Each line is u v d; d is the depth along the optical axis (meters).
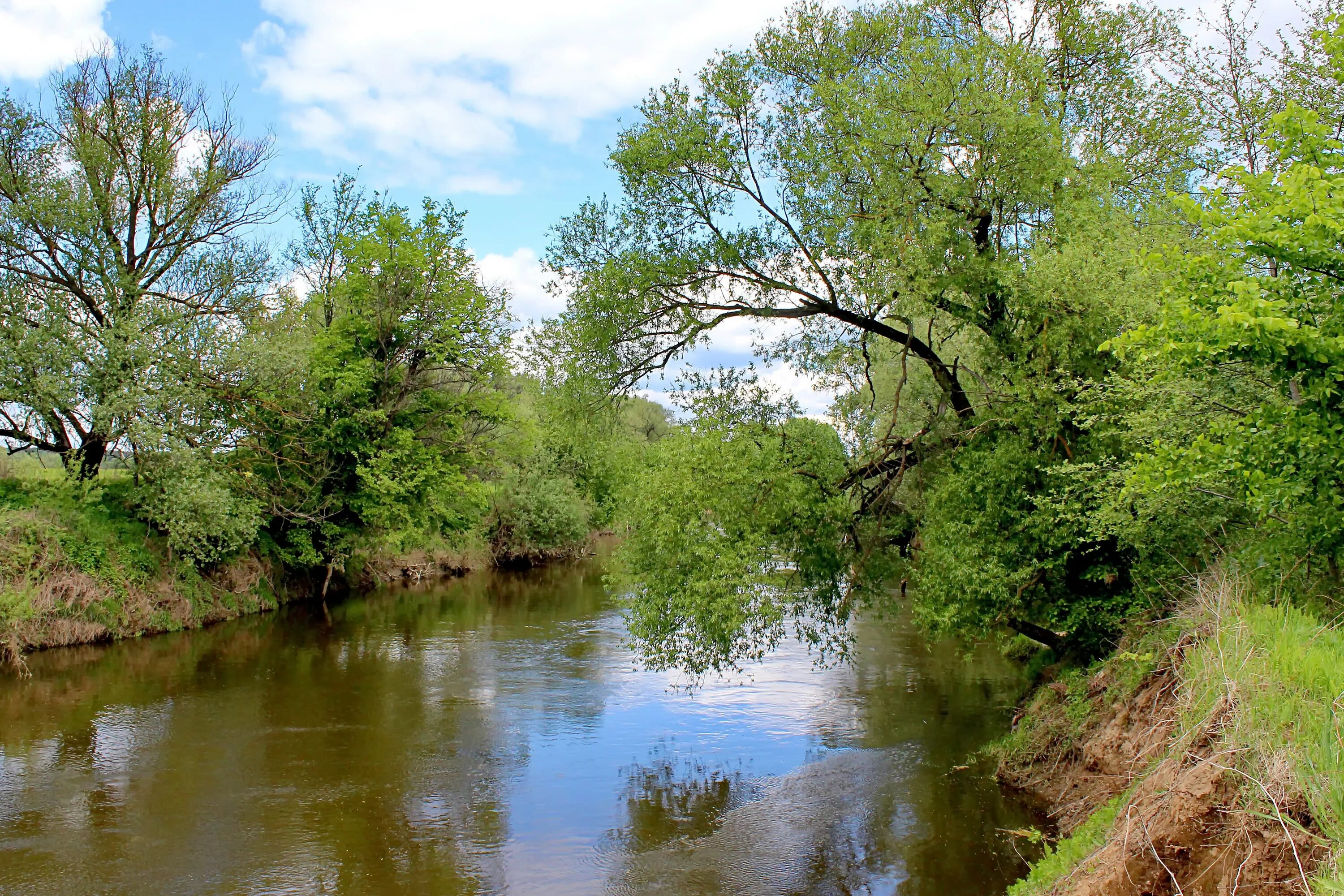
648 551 14.48
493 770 13.70
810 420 15.64
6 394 21.45
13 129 23.69
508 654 22.86
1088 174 13.59
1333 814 4.87
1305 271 6.91
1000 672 20.34
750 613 13.21
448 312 30.84
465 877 9.94
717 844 10.86
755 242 15.62
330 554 32.00
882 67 15.27
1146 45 15.07
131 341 22.77
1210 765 6.00
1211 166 13.80
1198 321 6.86
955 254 13.66
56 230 23.66
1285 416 7.00
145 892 9.41
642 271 15.67
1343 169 6.91
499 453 33.81
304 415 28.42
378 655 22.59
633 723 16.36
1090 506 12.10
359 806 12.12
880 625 26.42
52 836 10.84
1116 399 11.02
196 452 24.02
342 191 33.19
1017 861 9.97
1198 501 10.11
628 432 18.77
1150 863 5.87
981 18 15.84
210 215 27.34
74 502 23.31
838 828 11.30
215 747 14.59
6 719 15.77
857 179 14.39
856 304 15.19
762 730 15.84
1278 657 6.64
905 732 15.53
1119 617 12.62
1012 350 13.52
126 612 23.00
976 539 13.51
